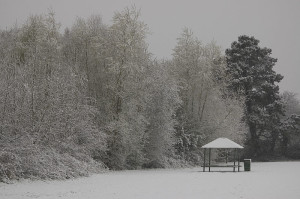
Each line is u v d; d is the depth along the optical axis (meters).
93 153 32.81
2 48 33.25
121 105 35.16
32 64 27.92
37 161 22.56
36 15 39.38
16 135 22.88
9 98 22.95
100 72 36.53
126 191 18.78
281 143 67.50
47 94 25.53
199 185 22.17
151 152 38.09
